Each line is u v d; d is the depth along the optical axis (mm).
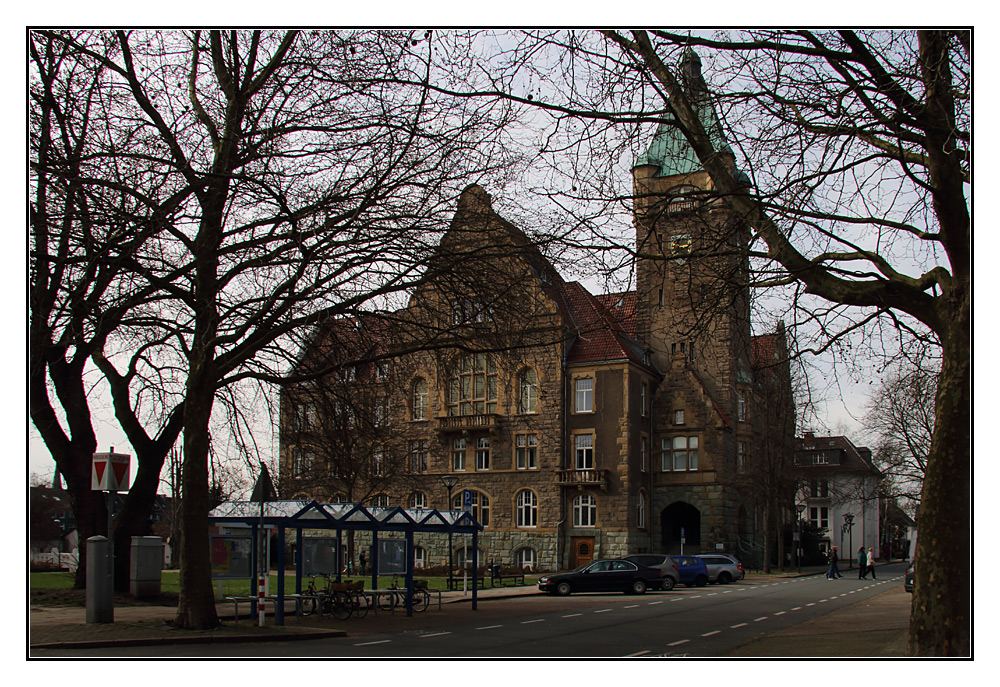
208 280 17906
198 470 17328
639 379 53750
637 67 14070
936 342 15453
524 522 52531
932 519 11188
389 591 23172
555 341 18828
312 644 16219
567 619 22469
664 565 38375
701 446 54281
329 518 20516
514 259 18250
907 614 22656
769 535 54000
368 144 17234
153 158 16703
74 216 16188
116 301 18203
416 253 17875
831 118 13234
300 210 16734
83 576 24078
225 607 23562
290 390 21766
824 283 13266
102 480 17234
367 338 20109
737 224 15039
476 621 21859
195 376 17453
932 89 11727
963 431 11242
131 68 19312
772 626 20188
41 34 17297
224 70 18906
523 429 53062
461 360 21375
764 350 18000
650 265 16109
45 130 17781
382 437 24453
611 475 51188
